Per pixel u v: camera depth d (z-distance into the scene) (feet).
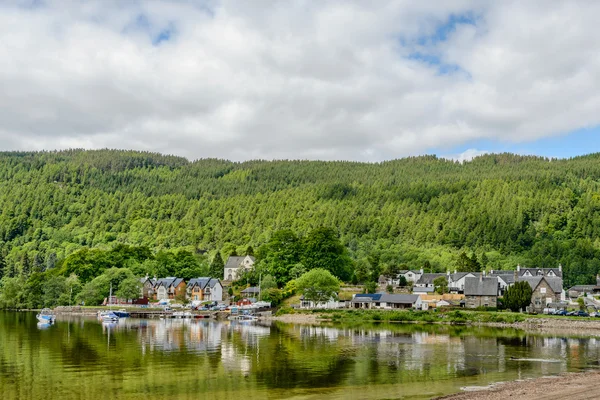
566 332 390.42
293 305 587.68
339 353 264.31
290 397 170.91
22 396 172.04
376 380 197.36
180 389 182.19
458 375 207.41
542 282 552.00
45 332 368.48
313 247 655.35
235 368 220.84
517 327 428.56
